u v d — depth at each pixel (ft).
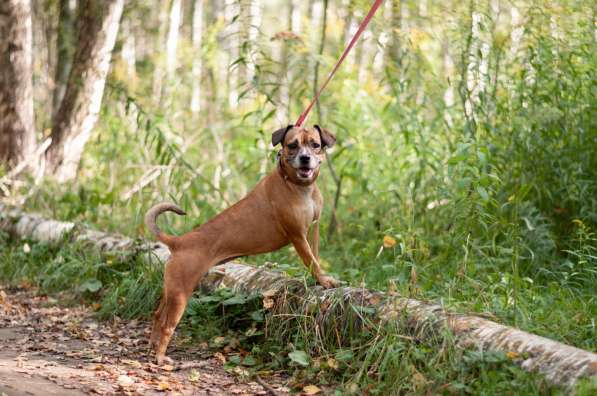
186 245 18.35
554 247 22.88
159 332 19.06
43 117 52.75
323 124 35.60
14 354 18.84
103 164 39.81
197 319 20.72
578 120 25.53
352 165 31.86
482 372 14.60
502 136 25.79
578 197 24.00
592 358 13.74
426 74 34.81
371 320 17.29
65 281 26.07
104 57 39.09
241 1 31.73
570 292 19.70
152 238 27.99
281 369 17.81
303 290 19.02
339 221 29.81
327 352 17.48
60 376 16.72
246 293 20.47
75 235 28.25
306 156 17.63
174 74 49.55
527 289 20.15
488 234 22.66
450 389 14.66
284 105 29.63
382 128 36.11
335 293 18.11
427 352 15.84
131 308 22.90
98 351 19.39
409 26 30.30
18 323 22.20
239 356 18.78
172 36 61.31
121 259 25.07
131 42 67.62
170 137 42.37
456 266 21.31
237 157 40.68
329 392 16.05
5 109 38.04
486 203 21.31
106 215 32.30
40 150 37.68
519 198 20.47
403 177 31.27
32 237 30.09
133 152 39.37
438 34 31.04
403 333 16.69
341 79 37.96
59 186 36.09
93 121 39.45
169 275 18.24
